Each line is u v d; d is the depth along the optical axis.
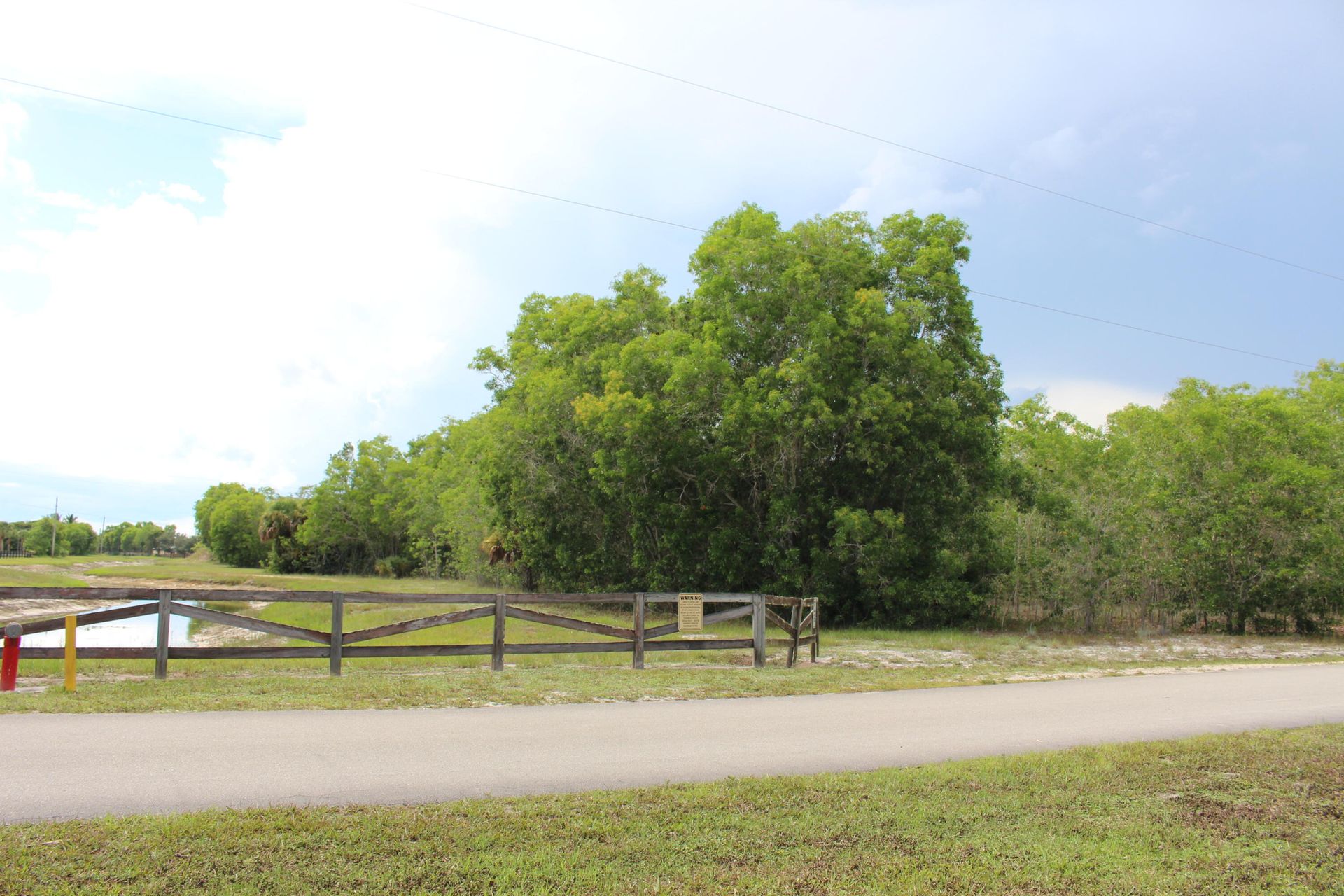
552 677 13.07
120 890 4.65
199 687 11.05
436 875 5.03
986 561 27.06
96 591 11.41
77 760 7.16
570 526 35.22
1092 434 29.05
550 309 40.53
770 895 4.91
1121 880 5.26
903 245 28.72
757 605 15.37
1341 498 27.84
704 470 29.00
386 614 31.97
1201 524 29.00
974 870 5.36
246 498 108.06
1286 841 6.03
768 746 8.73
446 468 61.84
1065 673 15.96
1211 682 14.73
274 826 5.66
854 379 27.02
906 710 11.19
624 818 6.14
